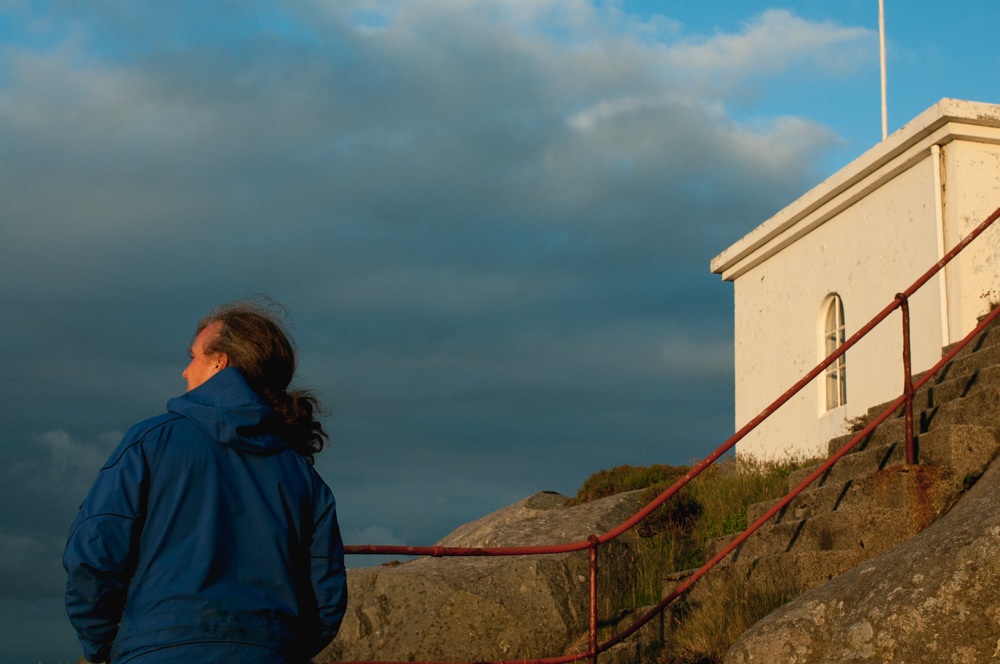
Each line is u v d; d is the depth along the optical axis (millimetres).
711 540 8234
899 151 10148
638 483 11594
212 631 2268
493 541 10047
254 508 2471
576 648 8062
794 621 5074
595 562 6168
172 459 2406
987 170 9586
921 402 8031
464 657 7828
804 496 7398
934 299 9570
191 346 2826
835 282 11375
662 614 7574
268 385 2770
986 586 4395
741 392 13297
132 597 2316
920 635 4465
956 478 6363
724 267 13828
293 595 2465
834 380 11422
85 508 2314
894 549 5098
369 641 7711
